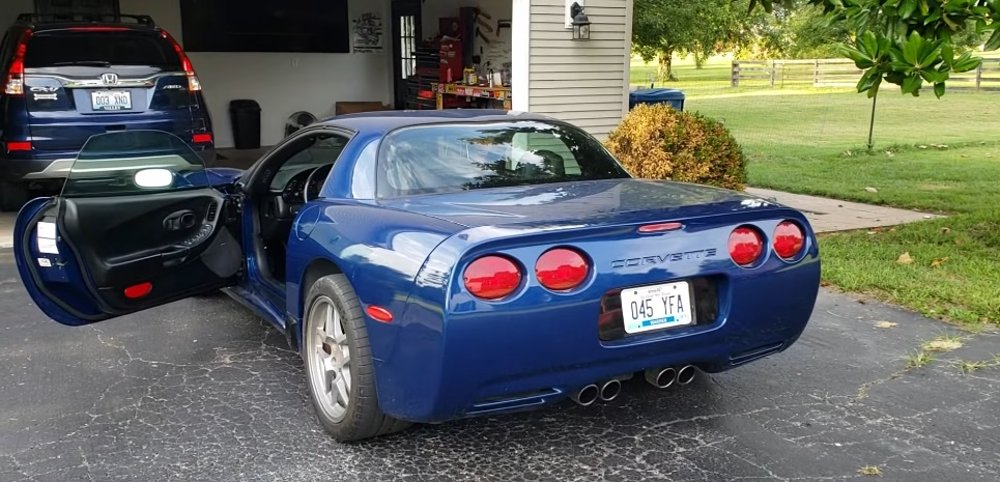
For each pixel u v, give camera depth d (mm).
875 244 6910
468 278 2627
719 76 44312
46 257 3738
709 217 3031
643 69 52906
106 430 3416
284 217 4281
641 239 2900
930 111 23203
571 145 4039
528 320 2686
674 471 3057
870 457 3158
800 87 34406
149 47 7641
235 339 4633
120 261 3760
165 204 3918
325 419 3328
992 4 5320
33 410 3619
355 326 3018
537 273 2707
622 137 7523
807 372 4074
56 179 7180
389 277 2824
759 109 24344
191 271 4141
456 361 2643
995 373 4031
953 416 3533
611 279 2814
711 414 3576
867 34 5387
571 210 3033
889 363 4191
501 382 2730
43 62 7238
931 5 5539
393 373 2857
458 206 3131
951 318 4914
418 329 2711
